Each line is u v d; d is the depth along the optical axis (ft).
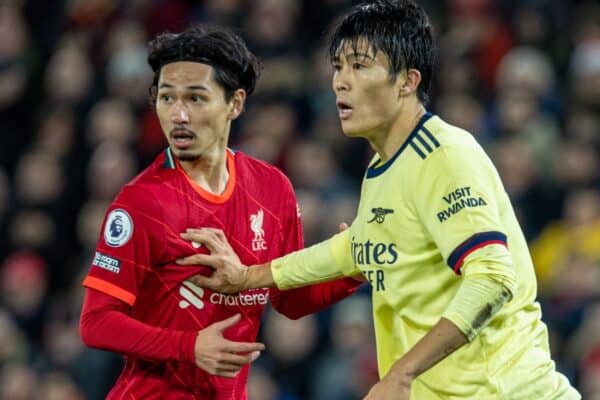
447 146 58.34
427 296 59.36
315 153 129.49
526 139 133.39
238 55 63.98
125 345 62.08
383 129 60.23
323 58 141.08
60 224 139.85
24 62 154.81
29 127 152.87
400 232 59.36
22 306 131.75
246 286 64.54
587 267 118.83
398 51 59.31
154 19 154.20
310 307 69.72
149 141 140.36
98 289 62.69
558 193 130.21
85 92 148.15
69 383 120.16
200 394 64.90
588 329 111.34
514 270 56.85
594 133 135.64
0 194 141.28
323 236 122.52
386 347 61.77
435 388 59.52
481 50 143.02
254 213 65.98
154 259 63.16
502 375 58.65
